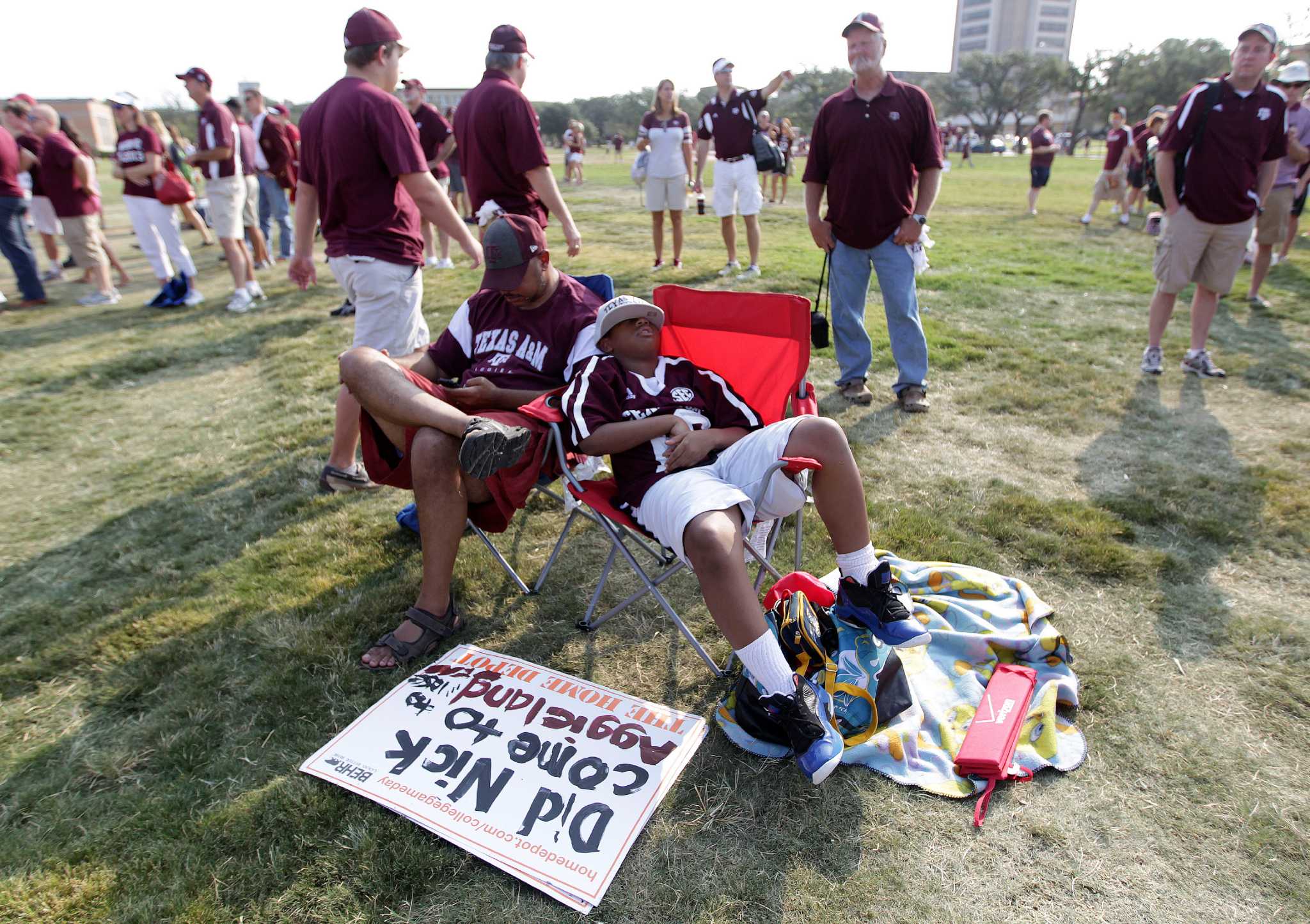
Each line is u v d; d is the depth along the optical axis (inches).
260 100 422.3
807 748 80.7
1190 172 192.1
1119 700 95.4
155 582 131.3
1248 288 304.0
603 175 1081.4
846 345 198.4
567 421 104.2
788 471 93.4
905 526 135.5
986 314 275.4
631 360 104.7
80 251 351.3
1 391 236.2
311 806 83.6
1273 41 179.8
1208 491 147.7
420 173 139.6
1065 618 111.3
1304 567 123.4
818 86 3198.8
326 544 138.9
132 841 81.0
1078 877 73.7
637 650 108.4
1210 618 111.0
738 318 114.8
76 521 157.6
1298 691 96.6
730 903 72.2
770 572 100.6
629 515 101.5
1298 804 80.8
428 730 93.3
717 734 92.4
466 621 115.3
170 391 235.3
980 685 96.6
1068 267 357.1
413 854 77.8
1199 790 82.9
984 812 80.7
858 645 97.3
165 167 330.3
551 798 83.3
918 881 73.8
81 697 104.7
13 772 91.6
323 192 144.6
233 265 320.8
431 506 102.2
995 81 3511.3
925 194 179.9
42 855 79.7
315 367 245.9
